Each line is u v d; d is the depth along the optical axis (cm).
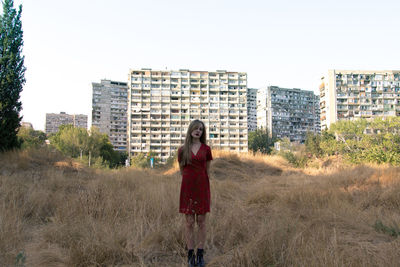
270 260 283
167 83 10081
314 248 293
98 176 969
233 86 10481
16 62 1185
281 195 652
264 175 1279
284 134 12581
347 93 8888
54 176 811
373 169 1160
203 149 335
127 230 374
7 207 456
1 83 1120
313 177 1142
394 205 562
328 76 9012
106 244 316
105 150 5875
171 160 1577
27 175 809
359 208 548
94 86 11075
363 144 2375
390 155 1733
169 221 425
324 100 9294
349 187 782
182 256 323
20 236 361
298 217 459
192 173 326
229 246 342
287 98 12850
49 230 379
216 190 738
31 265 286
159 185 711
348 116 8800
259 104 13112
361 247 323
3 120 1105
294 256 280
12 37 1194
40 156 1102
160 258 316
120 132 11375
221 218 435
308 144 2750
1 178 669
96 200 511
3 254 301
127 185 746
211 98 10300
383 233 396
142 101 9881
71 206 488
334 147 2452
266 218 444
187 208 314
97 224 389
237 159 1419
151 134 9831
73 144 4847
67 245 339
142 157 6375
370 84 8975
